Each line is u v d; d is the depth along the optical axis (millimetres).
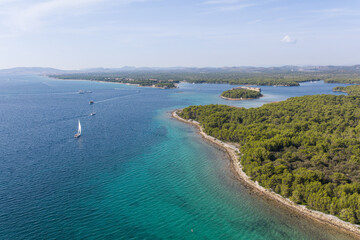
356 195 71688
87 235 67500
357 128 134000
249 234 70000
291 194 84062
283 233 70188
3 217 73000
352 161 94875
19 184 92062
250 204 83750
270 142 114875
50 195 85562
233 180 100438
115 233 68750
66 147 134375
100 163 114188
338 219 72938
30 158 117125
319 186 79000
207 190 92688
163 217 76625
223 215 78188
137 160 119312
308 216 76188
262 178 92750
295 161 101688
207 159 122250
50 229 68938
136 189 92125
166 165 114375
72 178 98438
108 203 82500
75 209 78438
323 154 101062
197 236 69000
